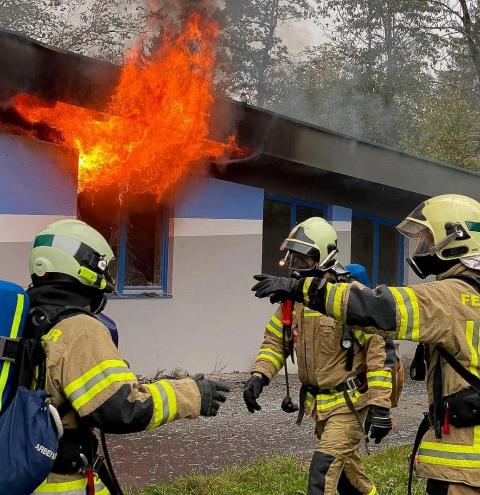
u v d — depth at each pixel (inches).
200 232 370.0
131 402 86.1
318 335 153.4
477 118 757.3
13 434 81.9
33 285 96.1
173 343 357.7
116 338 98.7
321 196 431.5
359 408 152.9
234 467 209.8
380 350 149.6
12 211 283.1
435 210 108.6
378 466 216.4
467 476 100.3
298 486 194.2
